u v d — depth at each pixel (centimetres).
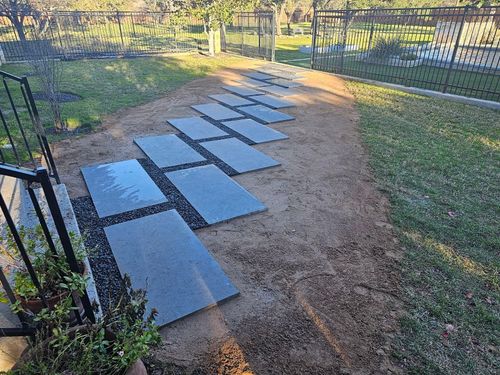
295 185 443
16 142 545
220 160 506
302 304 259
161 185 427
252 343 227
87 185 421
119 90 948
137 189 413
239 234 341
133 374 152
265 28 1434
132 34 2081
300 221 365
